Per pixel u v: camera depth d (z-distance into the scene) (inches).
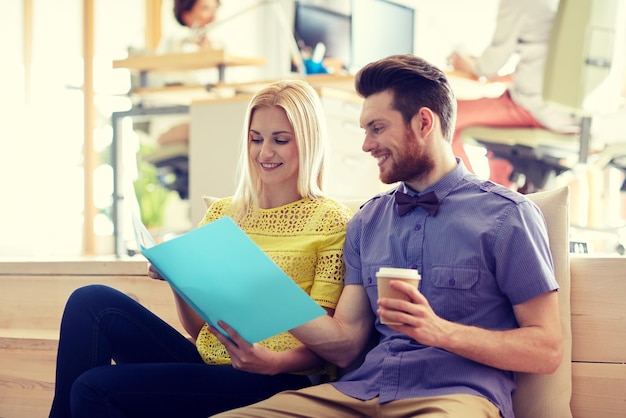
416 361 61.8
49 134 195.2
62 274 97.4
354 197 147.6
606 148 137.5
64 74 200.4
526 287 60.2
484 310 62.1
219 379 65.7
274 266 58.9
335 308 68.9
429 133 65.4
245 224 74.3
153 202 190.5
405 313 56.0
